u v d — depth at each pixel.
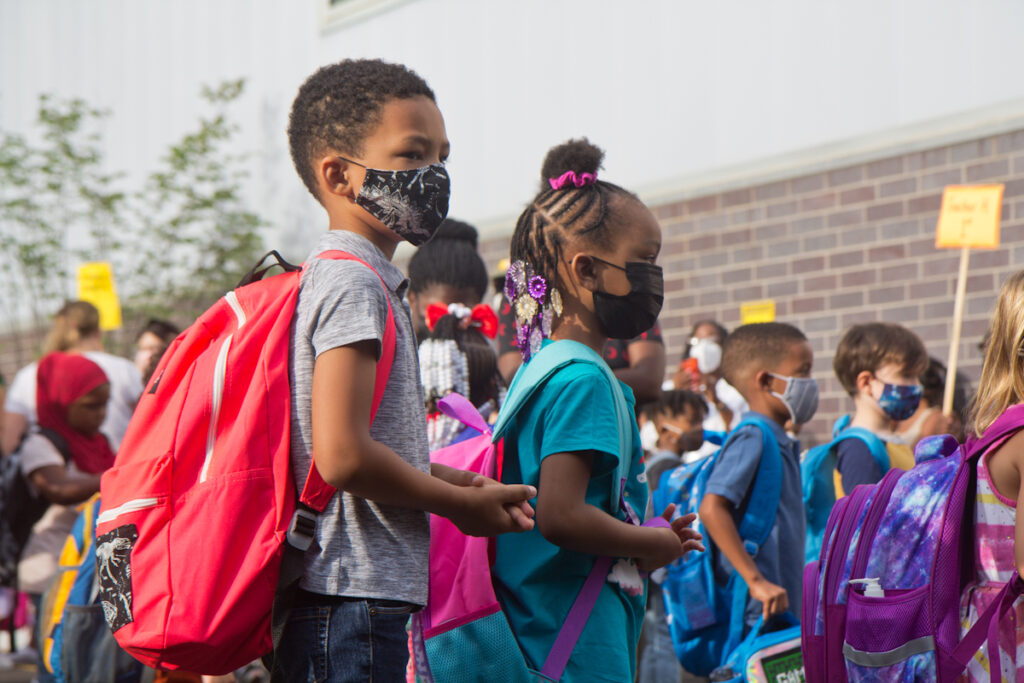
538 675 1.94
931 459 2.36
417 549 1.71
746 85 6.45
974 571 2.17
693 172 6.71
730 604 3.38
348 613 1.62
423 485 1.63
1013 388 2.19
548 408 1.97
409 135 1.81
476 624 1.95
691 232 6.70
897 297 5.76
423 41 8.39
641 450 2.19
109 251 10.47
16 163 10.16
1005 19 5.39
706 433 3.98
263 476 1.61
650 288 2.09
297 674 1.63
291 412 1.65
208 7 10.27
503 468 2.09
